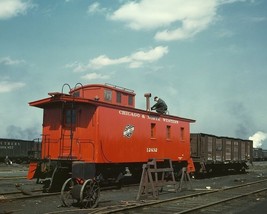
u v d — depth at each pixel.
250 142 39.69
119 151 18.50
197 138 28.75
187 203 13.77
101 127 17.39
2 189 17.20
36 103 17.88
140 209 12.25
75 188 12.24
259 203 14.09
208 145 29.83
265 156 72.00
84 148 17.30
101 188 18.22
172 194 16.89
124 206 12.64
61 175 16.83
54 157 17.78
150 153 21.03
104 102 17.58
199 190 18.53
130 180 23.38
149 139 21.11
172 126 23.66
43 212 11.45
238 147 36.19
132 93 21.67
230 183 23.45
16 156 43.97
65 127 17.83
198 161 28.36
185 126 25.36
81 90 20.02
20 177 24.53
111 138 18.02
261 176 31.33
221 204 13.64
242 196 15.73
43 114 18.55
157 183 16.38
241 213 11.80
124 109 19.16
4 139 42.81
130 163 20.48
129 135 19.38
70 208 12.27
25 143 45.19
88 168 14.06
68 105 17.80
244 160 36.69
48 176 16.72
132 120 19.73
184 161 25.11
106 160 17.53
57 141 17.84
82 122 17.55
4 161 42.97
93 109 17.39
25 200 13.88
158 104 22.86
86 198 12.31
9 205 12.71
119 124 18.69
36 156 18.12
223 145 32.78
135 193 16.94
